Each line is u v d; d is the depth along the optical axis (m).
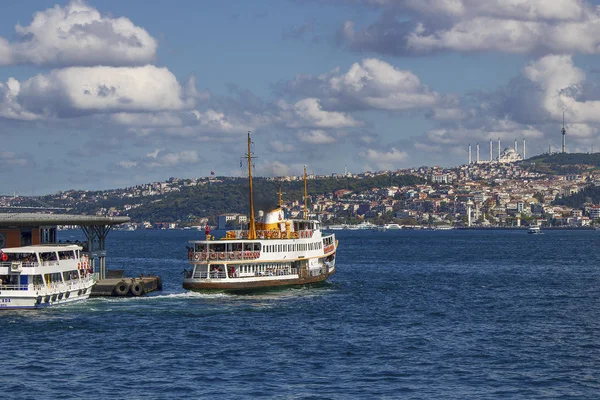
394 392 76.44
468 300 141.88
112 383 79.62
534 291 158.12
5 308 119.75
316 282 157.00
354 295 145.62
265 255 138.88
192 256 136.88
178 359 89.62
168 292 148.12
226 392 76.31
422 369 85.12
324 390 77.06
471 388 77.88
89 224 145.50
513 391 76.88
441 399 74.19
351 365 86.94
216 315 118.12
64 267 126.56
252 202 145.88
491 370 84.75
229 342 98.62
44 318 113.62
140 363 87.75
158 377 81.75
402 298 143.25
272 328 108.19
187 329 106.75
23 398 74.56
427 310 127.81
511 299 143.88
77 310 121.44
